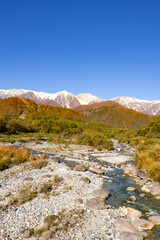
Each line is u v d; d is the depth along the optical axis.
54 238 6.68
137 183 14.22
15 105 174.38
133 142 39.84
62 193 11.05
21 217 7.99
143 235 7.27
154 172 15.01
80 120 187.38
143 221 8.12
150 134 48.91
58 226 7.38
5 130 48.47
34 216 8.12
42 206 9.15
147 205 10.30
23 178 13.36
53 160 19.98
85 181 13.54
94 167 18.27
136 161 20.56
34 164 17.23
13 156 19.72
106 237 6.93
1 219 7.77
